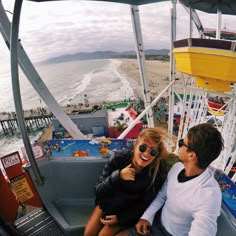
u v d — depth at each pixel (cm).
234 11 598
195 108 1227
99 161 342
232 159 1114
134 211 270
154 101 892
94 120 2600
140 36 714
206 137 191
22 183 309
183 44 649
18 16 220
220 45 570
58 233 307
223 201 255
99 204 278
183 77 1017
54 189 350
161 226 256
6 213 294
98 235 277
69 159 343
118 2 400
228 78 599
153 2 428
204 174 211
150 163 255
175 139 285
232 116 1038
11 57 232
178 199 221
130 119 2780
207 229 189
